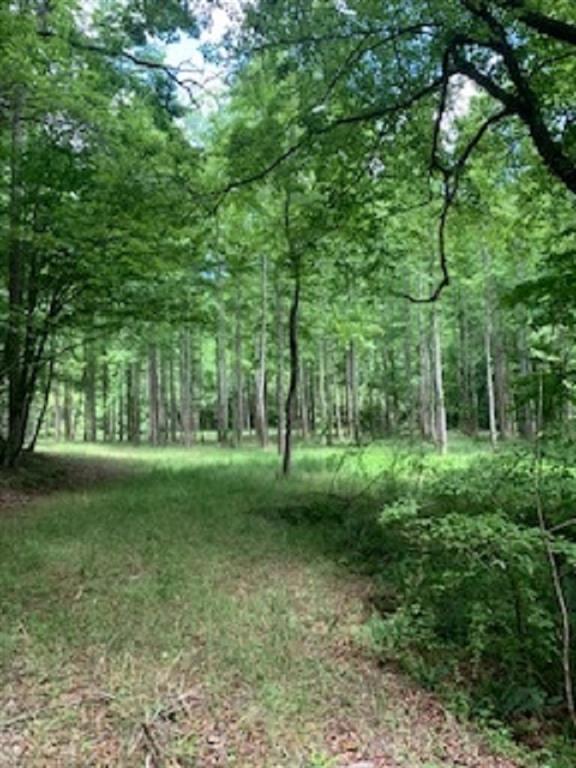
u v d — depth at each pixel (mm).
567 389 7160
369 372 35312
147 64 10859
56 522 8781
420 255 18484
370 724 3697
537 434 4992
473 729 3723
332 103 8477
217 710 3754
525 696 3939
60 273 14047
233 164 9789
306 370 34781
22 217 12828
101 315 15523
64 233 12195
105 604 5406
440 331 27922
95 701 3830
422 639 4617
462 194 10852
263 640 4734
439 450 19531
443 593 4996
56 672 4156
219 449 25516
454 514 4609
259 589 6008
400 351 32938
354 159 9461
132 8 8359
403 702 3994
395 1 6980
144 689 3949
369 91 8156
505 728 3736
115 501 10633
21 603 5434
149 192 10180
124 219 11156
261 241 14227
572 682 4168
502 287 22172
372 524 7891
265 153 9516
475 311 28219
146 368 37312
